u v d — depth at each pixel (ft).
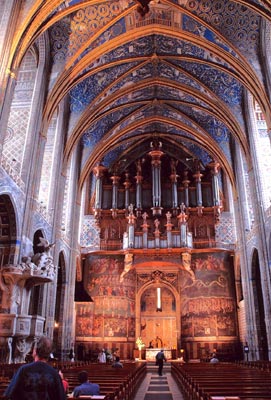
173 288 97.04
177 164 110.22
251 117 78.23
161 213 102.32
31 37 54.54
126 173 107.04
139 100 92.22
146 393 41.45
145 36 72.43
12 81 50.88
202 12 64.39
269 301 67.46
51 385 12.17
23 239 56.29
